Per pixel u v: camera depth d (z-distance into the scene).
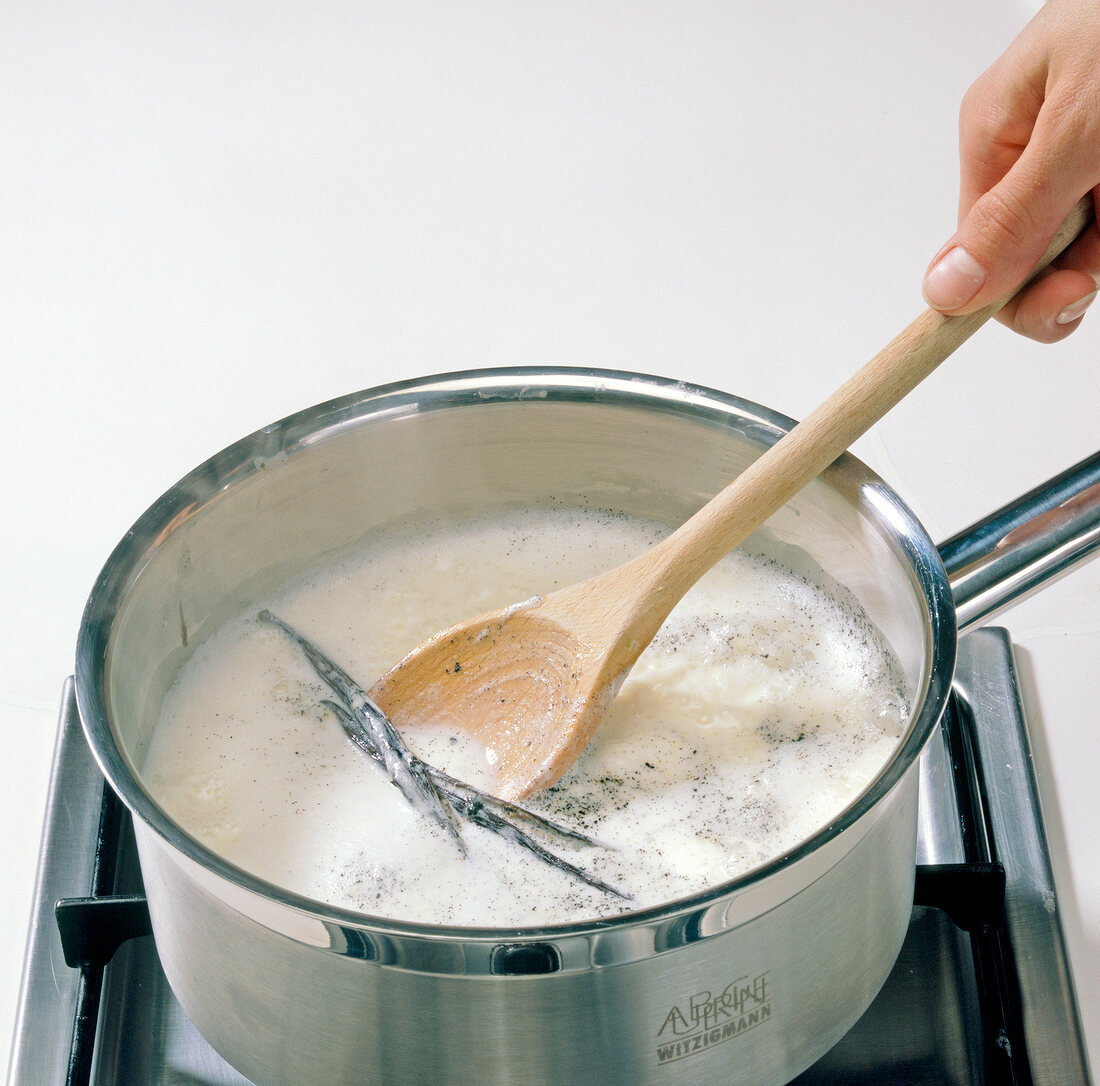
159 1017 0.59
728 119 1.04
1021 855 0.61
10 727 0.68
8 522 0.77
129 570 0.58
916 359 0.56
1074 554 0.57
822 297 0.88
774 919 0.50
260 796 0.61
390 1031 0.50
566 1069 0.50
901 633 0.60
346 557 0.67
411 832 0.59
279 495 0.63
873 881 0.52
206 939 0.52
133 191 1.00
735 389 0.83
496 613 0.61
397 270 0.92
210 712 0.63
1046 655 0.69
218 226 0.96
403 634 0.67
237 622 0.65
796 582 0.66
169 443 0.81
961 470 0.78
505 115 1.06
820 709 0.63
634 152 1.01
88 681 0.54
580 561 0.68
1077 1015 0.57
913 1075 0.57
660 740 0.62
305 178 1.00
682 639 0.65
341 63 1.12
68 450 0.81
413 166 1.01
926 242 0.92
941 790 0.63
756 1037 0.52
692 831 0.59
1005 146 0.63
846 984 0.53
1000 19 1.13
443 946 0.48
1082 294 0.60
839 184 0.97
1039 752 0.65
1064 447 0.78
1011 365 0.83
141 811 0.50
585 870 0.57
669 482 0.66
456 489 0.67
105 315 0.89
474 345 0.86
